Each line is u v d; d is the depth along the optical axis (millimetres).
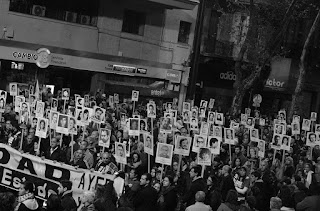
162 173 16422
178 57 42969
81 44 38719
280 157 22312
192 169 15953
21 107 20750
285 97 49312
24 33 36375
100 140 17828
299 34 48781
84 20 38938
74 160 16500
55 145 17109
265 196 15625
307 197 12609
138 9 40844
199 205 12367
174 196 14391
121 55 40312
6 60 35688
